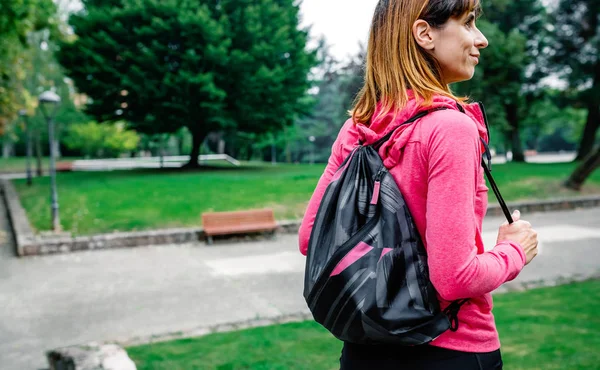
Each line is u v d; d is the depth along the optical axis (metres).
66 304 6.82
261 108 30.45
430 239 1.06
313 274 1.13
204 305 6.58
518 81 29.09
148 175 22.64
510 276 1.11
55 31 15.93
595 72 30.00
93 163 44.19
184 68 27.38
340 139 1.41
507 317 4.99
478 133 1.13
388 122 1.22
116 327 5.85
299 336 4.74
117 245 10.68
